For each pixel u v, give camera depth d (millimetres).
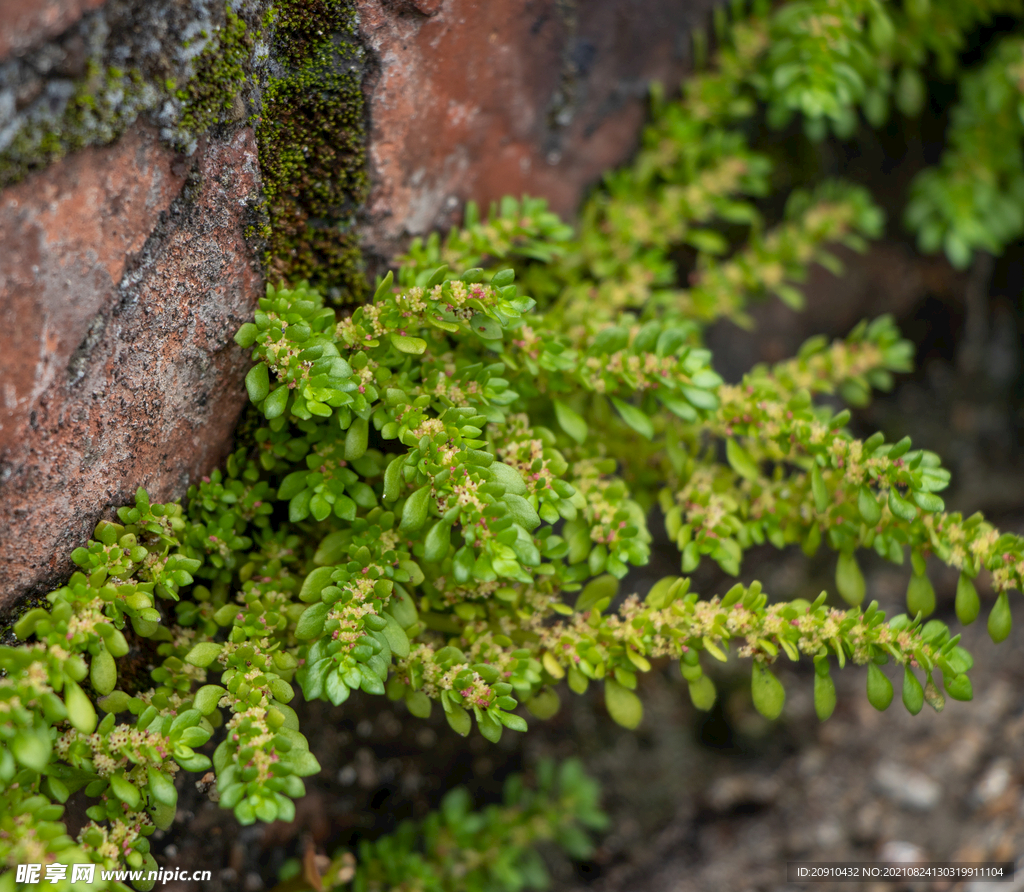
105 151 262
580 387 288
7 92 254
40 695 259
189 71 265
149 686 283
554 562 283
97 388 266
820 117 325
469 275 270
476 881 305
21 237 258
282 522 286
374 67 281
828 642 277
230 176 273
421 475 268
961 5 326
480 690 270
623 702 281
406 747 313
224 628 285
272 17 273
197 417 278
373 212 289
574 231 313
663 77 314
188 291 272
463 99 290
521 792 320
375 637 269
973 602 279
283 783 262
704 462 295
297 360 270
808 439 282
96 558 268
